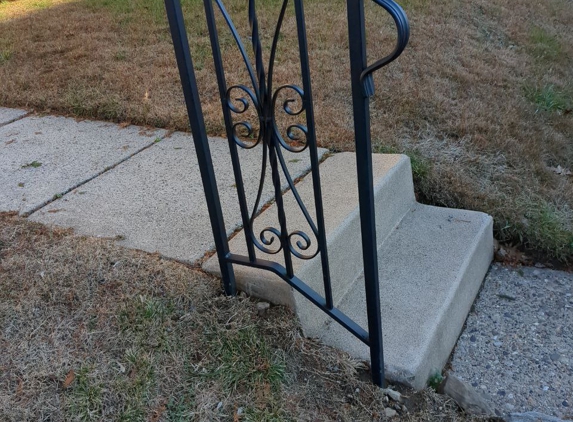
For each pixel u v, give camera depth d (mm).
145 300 1941
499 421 1893
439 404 1889
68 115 3729
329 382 1824
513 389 2180
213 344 1837
